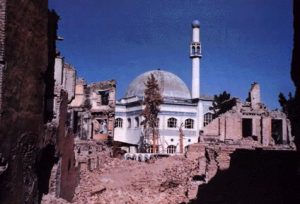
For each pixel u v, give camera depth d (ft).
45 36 45.29
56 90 59.52
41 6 43.39
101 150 138.51
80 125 149.48
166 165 123.44
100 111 163.84
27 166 40.47
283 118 147.13
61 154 60.59
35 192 43.29
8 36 34.42
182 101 227.40
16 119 36.88
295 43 42.73
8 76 34.63
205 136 140.46
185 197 82.99
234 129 142.92
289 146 118.21
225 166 82.43
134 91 240.12
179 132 210.79
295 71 43.04
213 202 70.95
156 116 194.39
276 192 63.52
